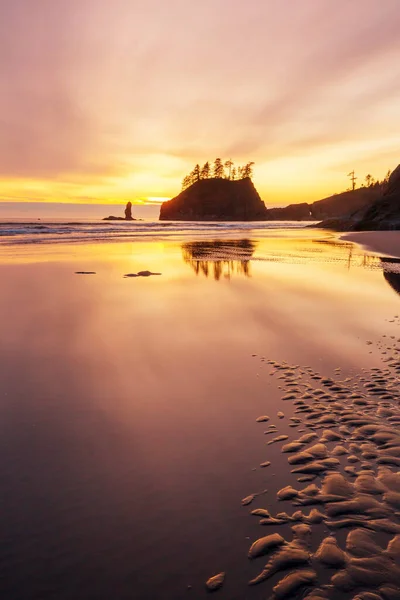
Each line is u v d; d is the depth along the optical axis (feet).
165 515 8.67
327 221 229.45
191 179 516.32
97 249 78.28
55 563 7.52
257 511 8.76
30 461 10.52
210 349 19.39
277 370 16.79
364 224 174.91
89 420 12.65
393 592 6.79
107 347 19.61
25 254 65.87
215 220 466.29
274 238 121.29
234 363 17.56
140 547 7.87
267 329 22.71
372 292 33.73
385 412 13.08
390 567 7.27
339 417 12.80
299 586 6.95
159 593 6.92
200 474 10.04
